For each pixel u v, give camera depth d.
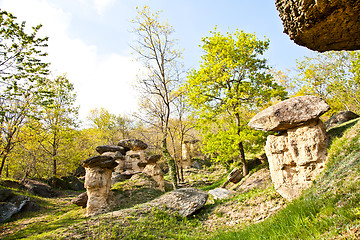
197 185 22.48
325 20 4.01
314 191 6.59
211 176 26.06
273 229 4.61
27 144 18.48
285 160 10.00
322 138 9.38
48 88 20.19
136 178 16.83
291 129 10.16
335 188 5.43
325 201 4.84
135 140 25.19
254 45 17.91
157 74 16.31
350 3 3.55
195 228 9.18
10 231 10.09
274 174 10.27
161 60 16.31
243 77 18.52
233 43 18.58
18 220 11.80
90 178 12.58
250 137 15.88
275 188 10.02
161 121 16.80
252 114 20.27
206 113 18.20
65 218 11.43
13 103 12.14
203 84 18.62
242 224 8.35
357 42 4.43
